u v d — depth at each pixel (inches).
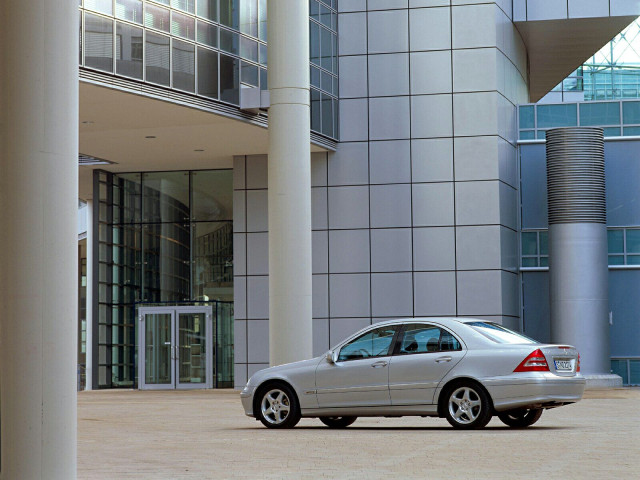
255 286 1503.4
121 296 1616.6
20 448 337.1
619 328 1486.2
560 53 1704.0
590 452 509.0
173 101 1143.6
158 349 1563.7
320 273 1471.5
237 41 1246.9
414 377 660.1
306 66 1135.6
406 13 1464.1
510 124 1507.1
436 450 523.5
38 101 343.3
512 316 1470.2
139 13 1101.7
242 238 1510.8
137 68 1095.0
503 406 637.9
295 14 1127.6
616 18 1529.3
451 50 1448.1
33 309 340.5
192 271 1603.1
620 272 1493.6
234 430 693.9
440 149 1443.2
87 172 1626.5
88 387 1609.3
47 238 343.3
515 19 1546.5
